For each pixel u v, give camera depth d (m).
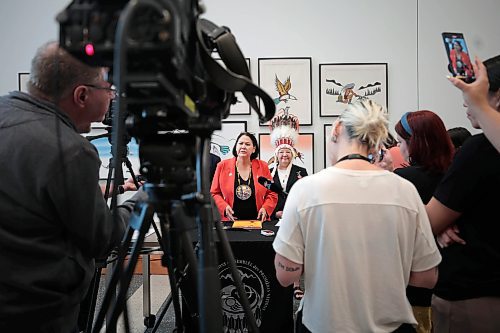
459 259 1.10
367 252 0.94
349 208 0.95
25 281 0.86
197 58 0.65
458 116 3.81
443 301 1.15
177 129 0.75
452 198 1.07
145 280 2.49
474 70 0.95
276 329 1.95
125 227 0.96
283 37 3.83
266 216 2.66
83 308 1.47
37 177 0.84
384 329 0.95
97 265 1.37
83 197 0.86
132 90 0.56
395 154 1.77
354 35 3.82
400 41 3.81
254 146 2.92
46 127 0.87
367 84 3.83
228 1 3.82
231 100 0.82
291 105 3.85
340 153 1.07
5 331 0.88
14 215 0.85
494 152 1.00
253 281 1.94
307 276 1.00
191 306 1.47
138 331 2.47
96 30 0.55
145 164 0.71
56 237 0.90
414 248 0.97
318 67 3.83
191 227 0.71
